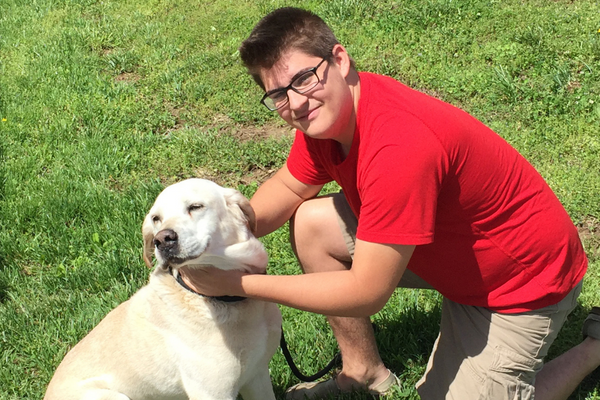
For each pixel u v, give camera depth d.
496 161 2.25
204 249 2.40
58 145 5.16
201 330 2.53
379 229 2.14
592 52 5.03
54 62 6.59
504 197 2.28
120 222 4.15
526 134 4.44
